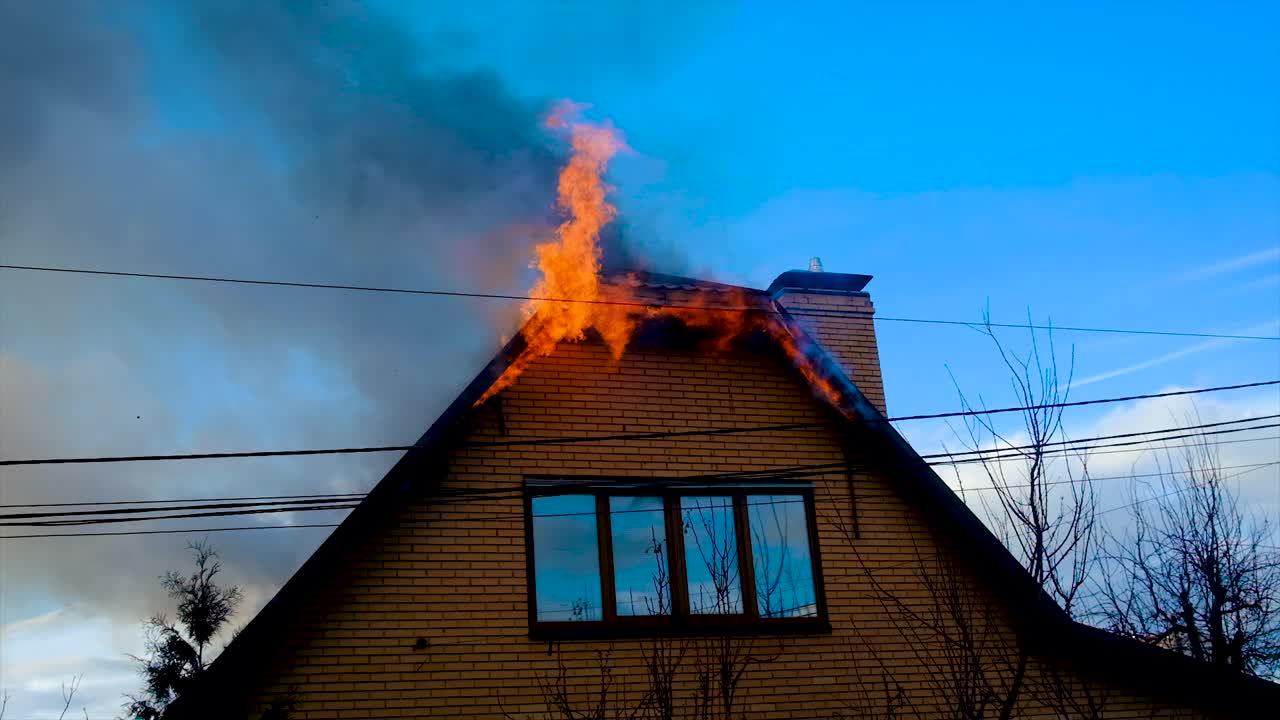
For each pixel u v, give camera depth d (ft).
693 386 43.34
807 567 41.70
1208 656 47.88
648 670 38.17
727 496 42.16
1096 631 40.88
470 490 38.96
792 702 39.06
